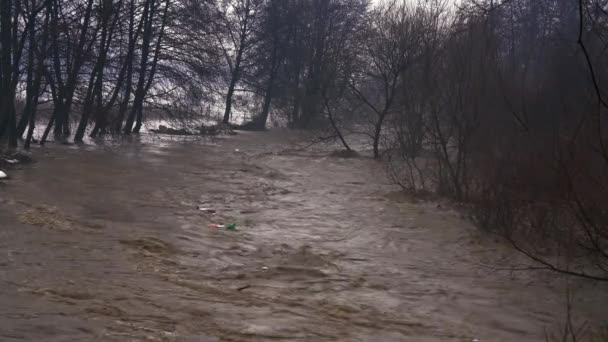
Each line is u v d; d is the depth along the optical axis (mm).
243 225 13039
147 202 14492
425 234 12789
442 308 8258
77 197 14117
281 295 8305
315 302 8086
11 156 19391
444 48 20297
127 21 31375
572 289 9289
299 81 49812
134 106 34125
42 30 24281
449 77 17922
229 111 50188
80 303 6738
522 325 7672
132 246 10039
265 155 28922
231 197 16438
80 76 28969
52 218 11320
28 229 10227
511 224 12133
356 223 13789
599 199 9367
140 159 23719
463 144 16359
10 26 22156
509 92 15188
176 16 32562
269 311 7375
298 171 23250
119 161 22359
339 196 17500
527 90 15250
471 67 16672
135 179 18094
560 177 10195
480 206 13484
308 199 16797
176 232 11578
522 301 8672
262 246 11219
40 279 7508
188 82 33844
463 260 10898
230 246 10969
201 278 8789
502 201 12867
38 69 23328
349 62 31750
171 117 34719
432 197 16922
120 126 33469
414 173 21016
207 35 34000
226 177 20328
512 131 14766
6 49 22219
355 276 9648
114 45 30109
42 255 8711
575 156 9883
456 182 16312
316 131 37125
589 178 9398
